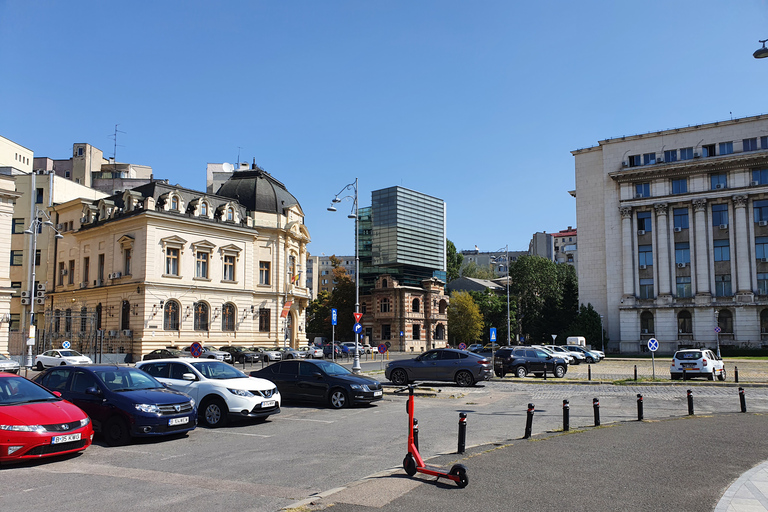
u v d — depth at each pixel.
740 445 11.90
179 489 8.52
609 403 20.56
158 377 16.28
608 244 68.44
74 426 10.77
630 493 8.09
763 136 61.25
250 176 59.25
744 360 52.16
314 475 9.41
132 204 49.56
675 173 64.19
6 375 11.71
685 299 62.62
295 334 59.97
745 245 60.25
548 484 8.52
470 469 9.42
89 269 53.31
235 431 14.38
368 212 102.00
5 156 76.50
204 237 51.00
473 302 92.62
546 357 32.72
